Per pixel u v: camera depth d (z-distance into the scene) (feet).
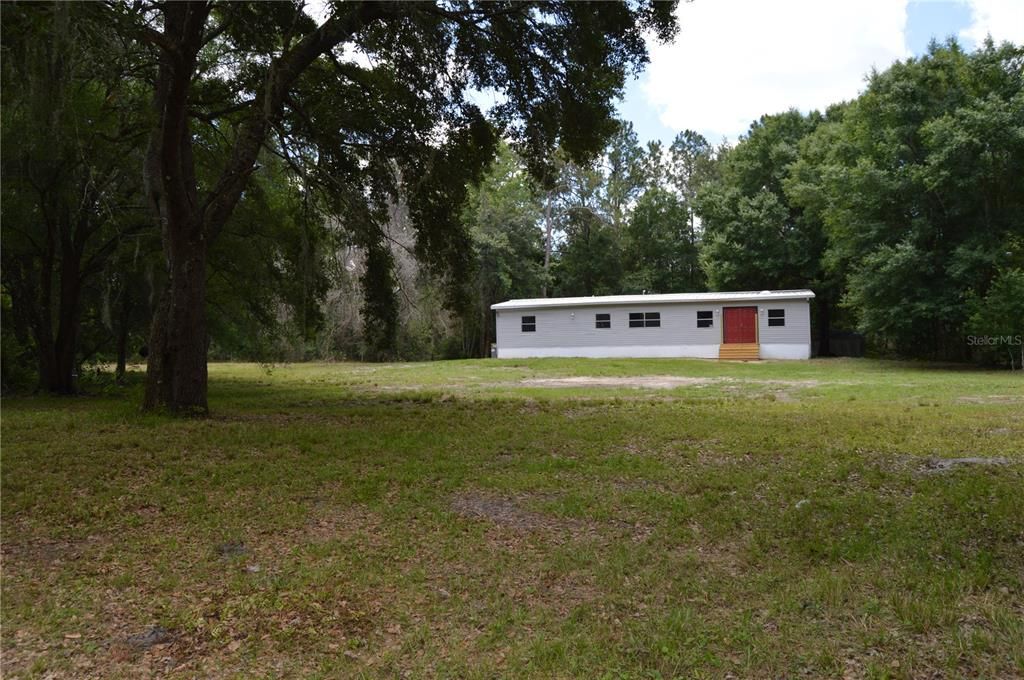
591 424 31.68
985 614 11.94
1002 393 44.70
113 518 18.04
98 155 43.42
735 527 16.76
